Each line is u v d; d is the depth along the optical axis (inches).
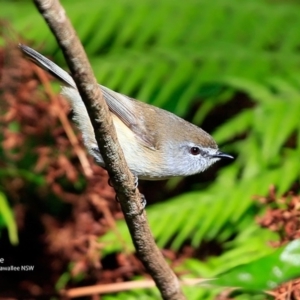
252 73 480.4
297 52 508.1
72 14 527.2
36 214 493.4
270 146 413.7
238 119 433.7
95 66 490.6
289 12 538.9
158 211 407.5
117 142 272.8
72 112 405.4
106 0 534.6
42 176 445.4
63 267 439.8
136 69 483.5
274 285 297.0
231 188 410.0
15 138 403.5
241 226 404.5
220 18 533.3
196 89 466.0
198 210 402.0
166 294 322.0
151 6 534.6
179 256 424.2
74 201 410.3
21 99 392.8
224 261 379.2
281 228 340.8
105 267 457.4
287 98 439.2
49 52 502.3
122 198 291.0
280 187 398.9
